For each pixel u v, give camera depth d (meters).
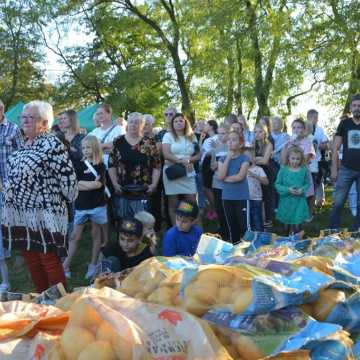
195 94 27.06
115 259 4.32
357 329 2.49
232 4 17.31
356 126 7.28
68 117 6.35
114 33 28.48
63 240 4.32
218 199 7.02
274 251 2.98
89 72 28.12
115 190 6.24
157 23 27.81
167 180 7.10
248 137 8.28
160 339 1.86
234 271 2.26
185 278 2.28
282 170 7.22
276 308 2.15
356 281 2.62
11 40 28.25
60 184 4.25
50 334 2.02
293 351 2.05
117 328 1.82
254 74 18.47
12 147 5.05
